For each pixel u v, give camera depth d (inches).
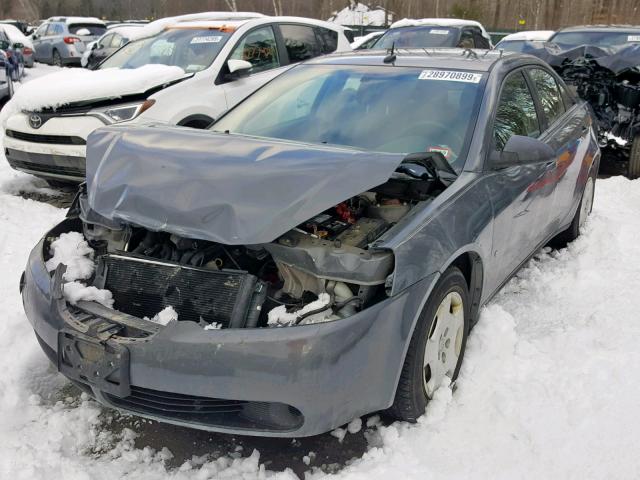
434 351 114.8
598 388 123.3
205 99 257.6
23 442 111.0
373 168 106.0
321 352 94.7
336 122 144.9
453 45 438.3
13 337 142.3
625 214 237.9
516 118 151.8
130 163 118.0
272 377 94.3
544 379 126.7
